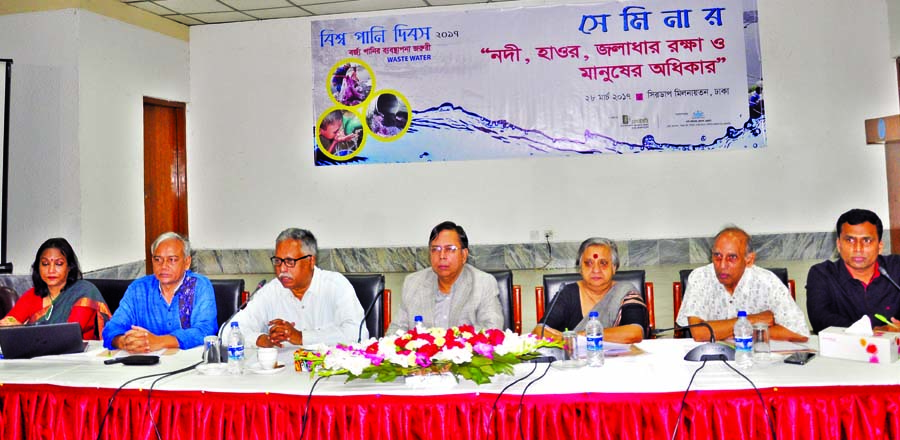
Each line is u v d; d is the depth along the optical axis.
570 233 7.51
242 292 3.39
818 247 7.32
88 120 6.15
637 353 2.62
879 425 2.12
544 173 7.51
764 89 7.32
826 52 7.25
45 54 6.07
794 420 2.13
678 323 3.14
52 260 3.38
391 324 3.21
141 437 2.31
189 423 2.29
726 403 2.14
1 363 2.71
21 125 6.09
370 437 2.20
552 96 7.44
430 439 2.18
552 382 2.26
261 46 7.66
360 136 7.61
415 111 7.55
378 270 7.65
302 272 3.09
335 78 7.60
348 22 7.55
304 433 2.22
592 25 7.38
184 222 7.72
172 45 7.40
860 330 2.44
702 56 7.32
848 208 7.27
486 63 7.47
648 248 7.43
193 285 3.23
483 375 2.23
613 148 7.43
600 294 3.05
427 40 7.49
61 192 6.04
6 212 5.48
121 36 6.61
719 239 2.97
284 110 7.67
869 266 2.92
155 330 3.17
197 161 7.76
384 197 7.64
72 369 2.60
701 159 7.40
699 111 7.35
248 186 7.73
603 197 7.47
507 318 3.34
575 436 2.16
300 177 7.70
